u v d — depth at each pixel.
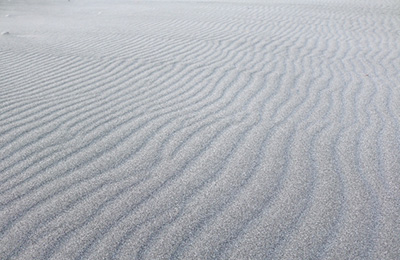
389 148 3.04
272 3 12.15
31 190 2.53
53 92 4.43
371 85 4.51
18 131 3.40
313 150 3.02
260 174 2.70
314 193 2.48
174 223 2.21
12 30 8.30
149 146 3.11
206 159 2.90
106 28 8.47
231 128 3.40
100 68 5.39
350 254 1.96
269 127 3.41
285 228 2.16
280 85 4.51
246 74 4.95
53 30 8.30
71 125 3.52
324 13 10.09
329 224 2.19
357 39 7.06
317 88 4.40
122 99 4.16
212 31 7.98
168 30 8.14
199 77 4.87
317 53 6.03
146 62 5.64
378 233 2.11
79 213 2.30
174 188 2.55
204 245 2.04
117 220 2.24
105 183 2.61
